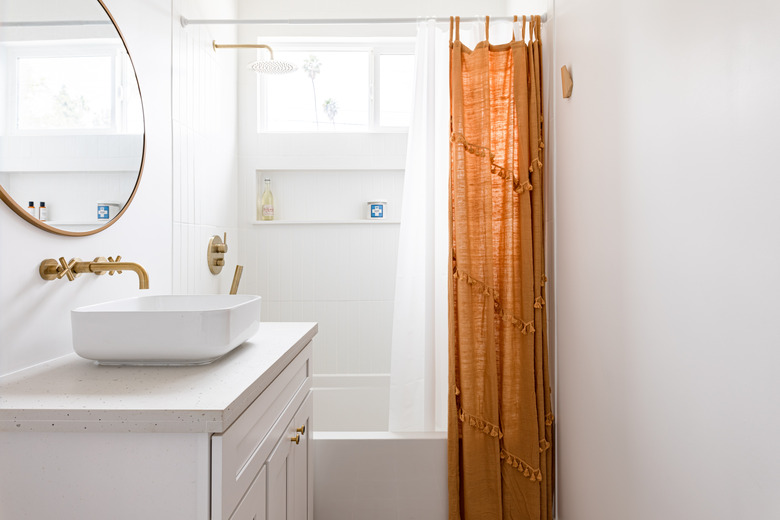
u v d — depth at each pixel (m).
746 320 0.86
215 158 2.51
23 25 1.13
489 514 1.91
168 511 0.85
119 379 1.02
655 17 1.19
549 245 2.11
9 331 1.10
